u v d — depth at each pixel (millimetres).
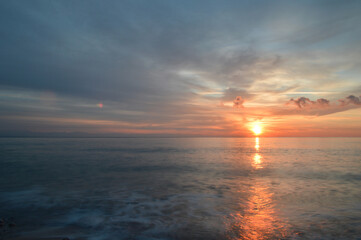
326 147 81188
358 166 27422
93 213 10406
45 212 10586
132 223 9109
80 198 13109
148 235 7898
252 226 8734
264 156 42625
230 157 40438
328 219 9516
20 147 68375
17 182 17703
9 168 24969
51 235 7855
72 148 65312
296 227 8625
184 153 50188
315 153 50469
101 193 14320
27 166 26562
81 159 34875
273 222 9180
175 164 29641
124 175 21047
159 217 9828
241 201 12461
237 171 23688
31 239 7488
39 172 22406
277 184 17141
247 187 16062
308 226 8727
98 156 40375
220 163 31000
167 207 11352
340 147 80750
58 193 14312
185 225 8859
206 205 11727
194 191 14914
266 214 10219
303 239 7566
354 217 9758
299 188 15727
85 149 61156
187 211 10703
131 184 17109
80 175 20891
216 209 11016
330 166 27453
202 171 23656
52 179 18953
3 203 12102
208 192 14648
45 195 13805
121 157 39031
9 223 8984
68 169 24531
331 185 16656
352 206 11438
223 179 19234
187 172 22953
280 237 7727
